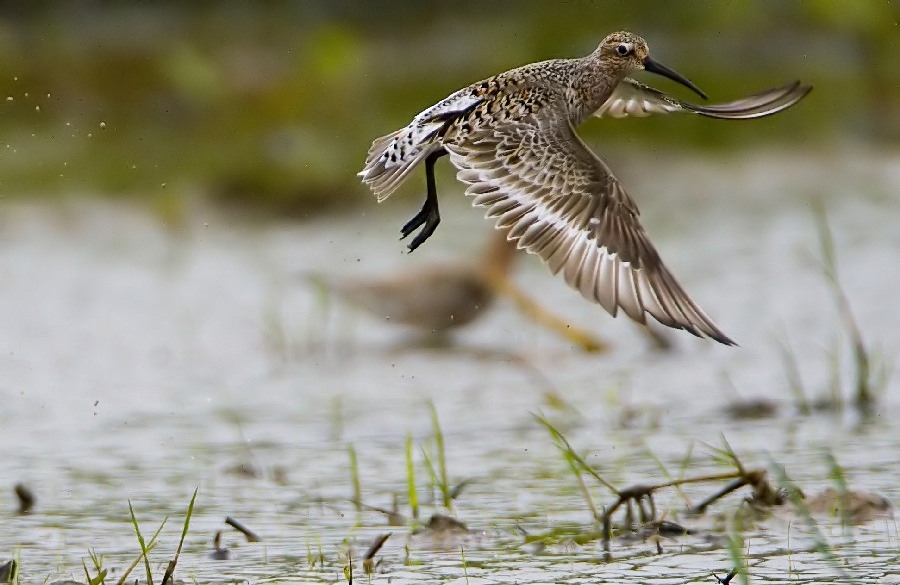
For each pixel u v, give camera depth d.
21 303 16.64
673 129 24.34
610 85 8.71
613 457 10.68
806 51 27.86
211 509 9.62
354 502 9.58
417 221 8.69
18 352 14.55
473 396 12.86
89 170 22.52
